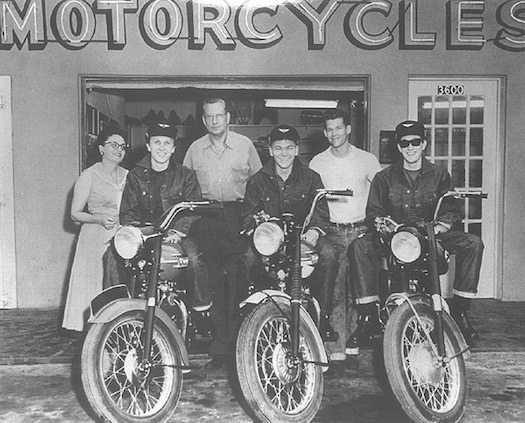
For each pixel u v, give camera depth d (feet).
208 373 12.46
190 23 18.15
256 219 10.98
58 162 18.35
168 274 11.18
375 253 12.55
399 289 11.91
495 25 18.56
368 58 18.47
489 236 19.26
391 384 9.49
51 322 16.81
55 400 11.18
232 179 15.31
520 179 18.90
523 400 11.05
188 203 10.34
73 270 14.73
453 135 19.11
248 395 9.07
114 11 18.06
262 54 18.31
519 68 18.67
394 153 18.62
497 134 19.10
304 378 11.16
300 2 18.24
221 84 18.38
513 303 18.74
